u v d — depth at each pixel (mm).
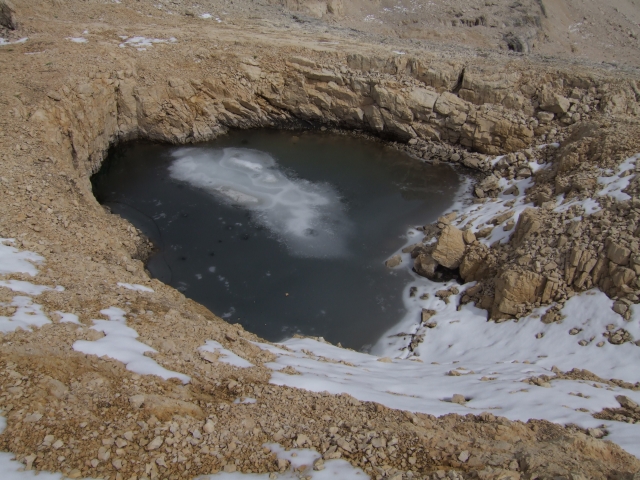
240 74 24594
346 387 8734
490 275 15188
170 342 8656
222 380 8258
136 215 19344
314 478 6414
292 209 20141
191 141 24344
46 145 17359
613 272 12586
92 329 8383
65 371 7289
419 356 13672
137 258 16531
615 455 7059
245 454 6836
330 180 22109
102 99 21703
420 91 23516
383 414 7852
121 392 7223
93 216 15922
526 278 13500
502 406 8852
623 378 10727
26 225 13008
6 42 23828
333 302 15844
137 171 22125
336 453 6871
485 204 19625
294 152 24078
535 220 15055
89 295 9805
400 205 20562
